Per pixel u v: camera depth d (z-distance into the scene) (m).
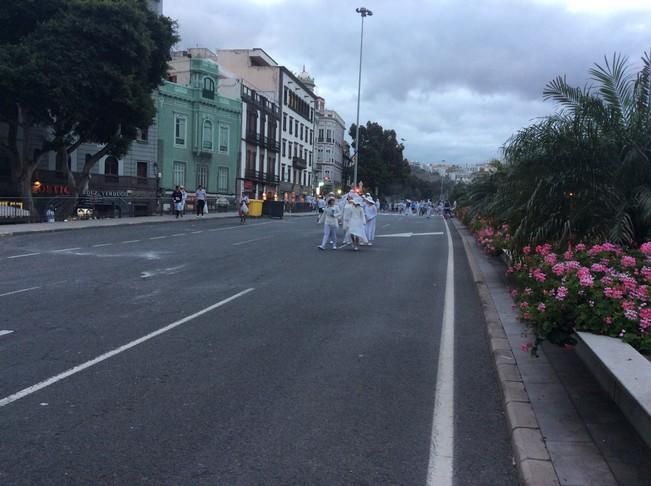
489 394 5.68
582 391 5.38
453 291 11.50
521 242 9.11
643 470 3.87
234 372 6.15
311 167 81.94
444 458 4.30
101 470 3.99
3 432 4.57
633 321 4.94
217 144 51.72
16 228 22.52
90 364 6.28
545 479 3.73
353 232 18.89
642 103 8.88
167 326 8.02
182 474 3.97
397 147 92.19
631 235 7.96
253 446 4.43
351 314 9.15
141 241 19.64
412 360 6.78
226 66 66.62
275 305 9.66
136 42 28.27
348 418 5.01
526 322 5.86
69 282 11.32
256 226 29.55
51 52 26.28
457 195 40.16
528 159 9.12
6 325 7.86
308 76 83.69
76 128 30.27
